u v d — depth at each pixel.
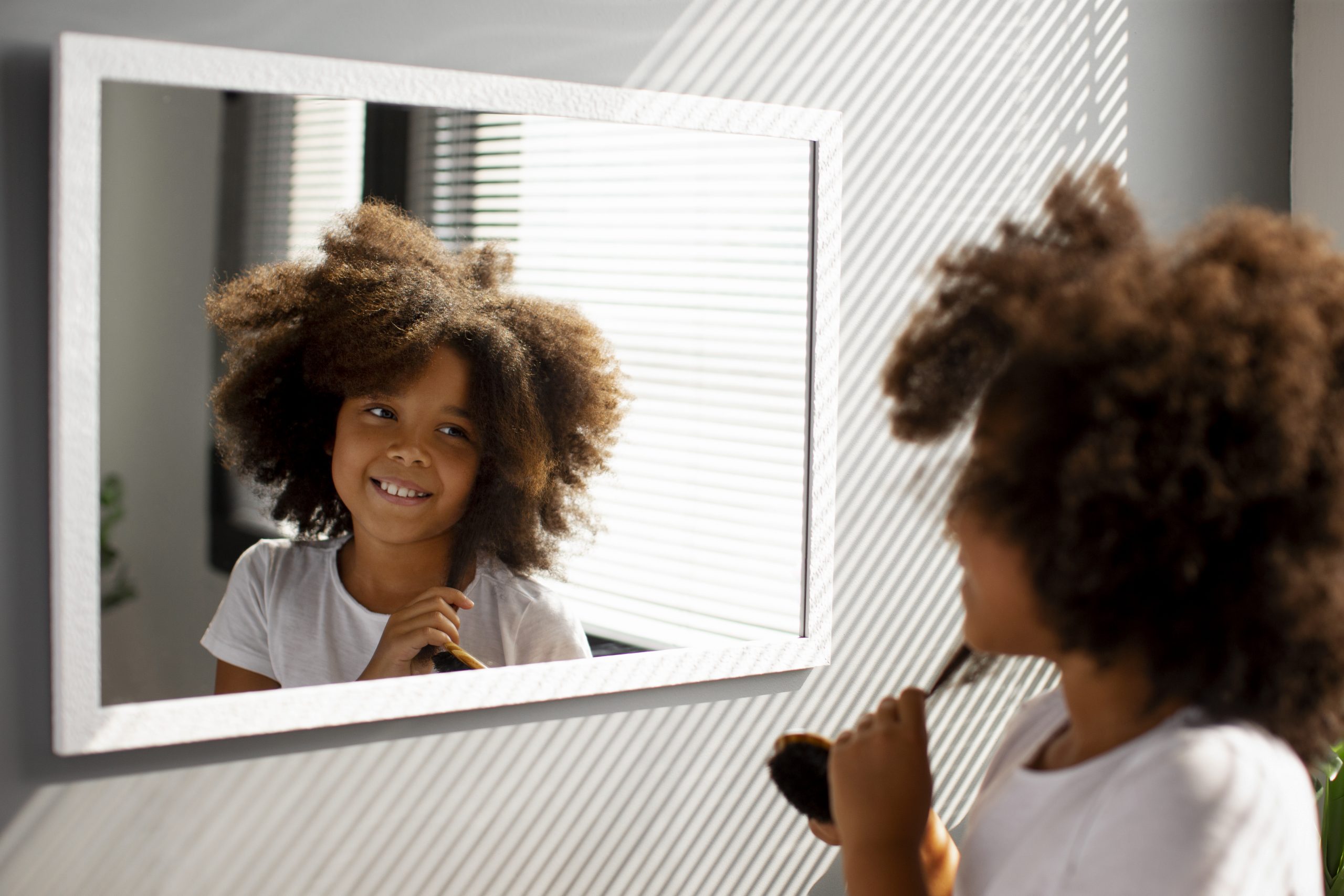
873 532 1.53
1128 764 0.62
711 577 1.39
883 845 0.73
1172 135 1.74
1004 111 1.58
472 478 1.22
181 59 1.07
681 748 1.42
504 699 1.26
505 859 1.33
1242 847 0.57
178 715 1.11
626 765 1.39
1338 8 1.79
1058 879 0.62
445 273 1.20
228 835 1.18
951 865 0.86
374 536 1.18
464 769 1.29
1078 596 0.59
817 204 1.41
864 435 1.51
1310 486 0.57
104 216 1.05
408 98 1.17
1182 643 0.59
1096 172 0.70
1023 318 0.63
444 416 1.20
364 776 1.24
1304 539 0.57
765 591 1.43
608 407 1.30
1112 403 0.56
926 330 0.69
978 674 0.87
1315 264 0.60
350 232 1.15
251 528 1.13
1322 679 0.61
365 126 1.16
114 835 1.13
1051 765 0.70
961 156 1.55
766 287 1.39
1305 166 1.85
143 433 1.08
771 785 1.49
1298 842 0.60
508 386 1.24
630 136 1.30
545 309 1.26
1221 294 0.57
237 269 1.11
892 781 0.74
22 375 1.07
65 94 1.02
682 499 1.36
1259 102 1.83
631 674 1.34
